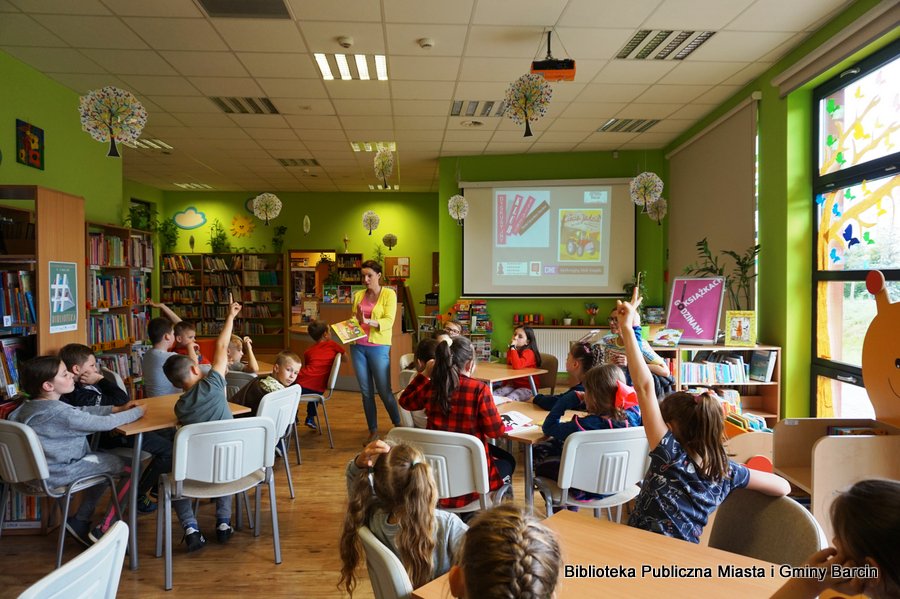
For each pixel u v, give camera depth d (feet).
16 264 11.98
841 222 14.64
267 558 9.78
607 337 14.30
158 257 38.01
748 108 18.04
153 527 11.00
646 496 5.86
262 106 20.06
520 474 13.92
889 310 9.23
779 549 5.26
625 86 18.12
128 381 18.08
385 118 21.50
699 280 16.61
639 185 21.61
